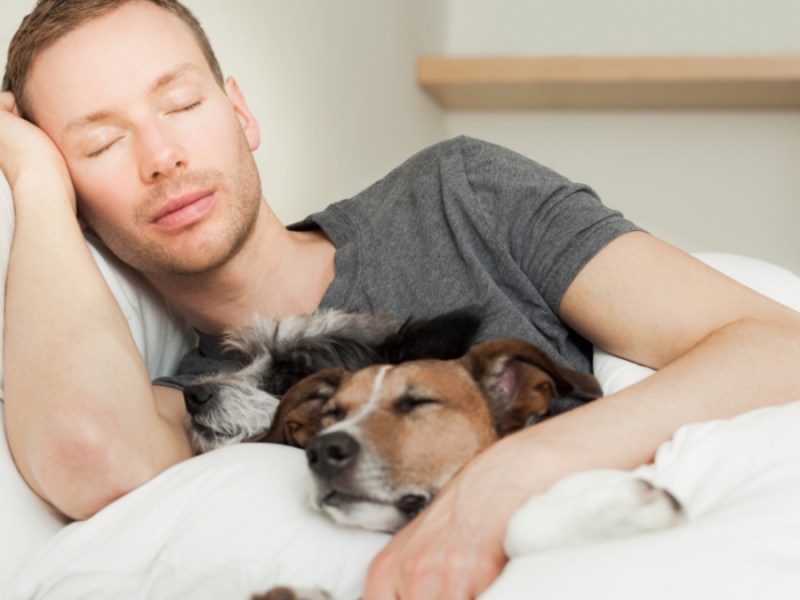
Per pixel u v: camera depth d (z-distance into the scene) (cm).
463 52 435
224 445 127
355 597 94
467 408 107
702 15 406
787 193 406
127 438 117
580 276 130
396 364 123
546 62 374
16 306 127
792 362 107
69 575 101
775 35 401
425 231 145
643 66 365
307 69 280
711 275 124
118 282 156
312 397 119
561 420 99
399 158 371
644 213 421
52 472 114
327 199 297
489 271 140
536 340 133
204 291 154
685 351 120
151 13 144
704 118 411
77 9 141
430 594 87
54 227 135
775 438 86
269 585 93
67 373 118
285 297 156
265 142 253
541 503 84
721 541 72
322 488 98
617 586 71
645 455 98
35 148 144
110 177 142
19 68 147
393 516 99
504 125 433
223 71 231
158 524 105
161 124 140
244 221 147
